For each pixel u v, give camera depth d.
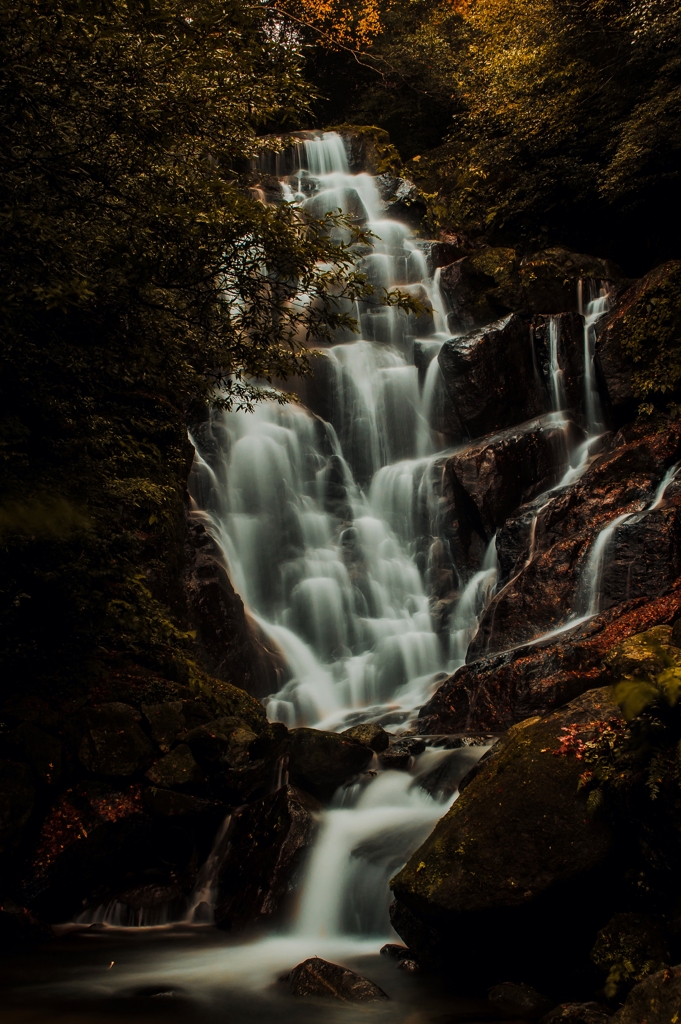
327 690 12.08
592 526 11.49
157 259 7.21
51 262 6.70
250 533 13.38
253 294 7.94
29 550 8.20
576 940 5.45
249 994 5.59
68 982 5.86
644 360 13.98
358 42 26.36
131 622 8.84
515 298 17.50
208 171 8.00
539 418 14.77
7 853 7.09
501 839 5.43
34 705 8.09
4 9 6.25
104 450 9.06
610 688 6.07
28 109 6.92
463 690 9.91
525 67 21.80
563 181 21.06
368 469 15.66
